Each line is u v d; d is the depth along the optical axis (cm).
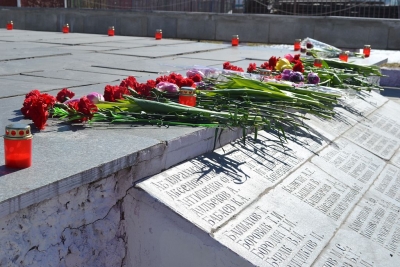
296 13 1909
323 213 396
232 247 315
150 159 349
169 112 417
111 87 450
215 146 413
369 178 489
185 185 353
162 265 336
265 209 364
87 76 693
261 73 623
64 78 671
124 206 342
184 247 325
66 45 1182
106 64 834
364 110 665
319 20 1609
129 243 347
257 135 459
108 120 420
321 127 541
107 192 328
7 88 578
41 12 2002
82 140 362
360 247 375
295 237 352
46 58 906
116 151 336
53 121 418
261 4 1966
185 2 2117
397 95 1153
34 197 272
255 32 1700
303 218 377
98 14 1914
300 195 403
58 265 301
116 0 2281
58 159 319
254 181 389
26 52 988
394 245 396
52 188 282
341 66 824
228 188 367
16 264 276
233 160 405
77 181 297
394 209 452
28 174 292
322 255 348
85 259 319
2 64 802
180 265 328
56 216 296
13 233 273
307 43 1130
